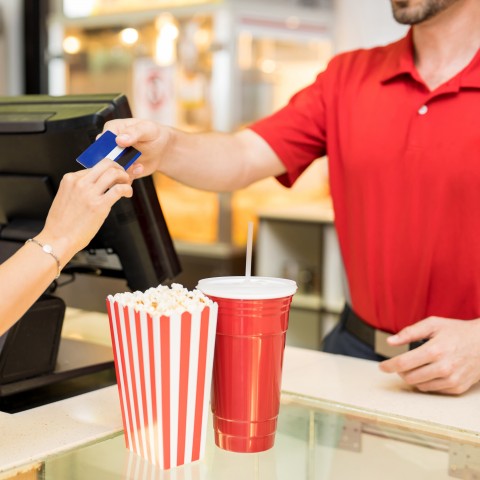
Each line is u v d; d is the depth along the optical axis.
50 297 1.31
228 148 1.74
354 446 1.10
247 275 1.05
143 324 0.95
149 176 1.35
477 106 1.55
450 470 1.05
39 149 1.29
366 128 1.67
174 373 0.96
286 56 4.76
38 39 5.08
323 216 3.98
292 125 1.82
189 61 4.59
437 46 1.61
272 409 1.04
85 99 1.30
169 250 1.41
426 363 1.27
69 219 0.99
